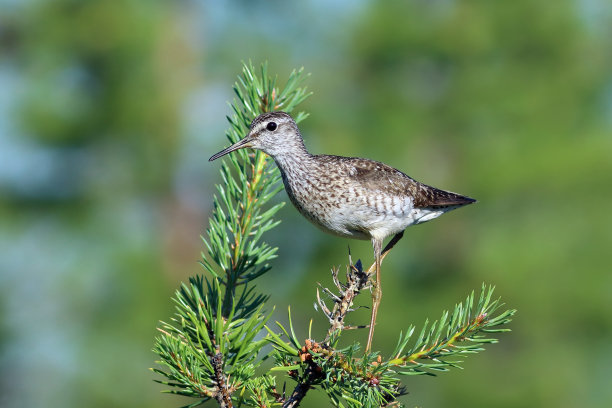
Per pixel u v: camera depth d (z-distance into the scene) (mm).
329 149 16641
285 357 4637
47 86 17297
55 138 17141
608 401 16469
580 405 16312
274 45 17531
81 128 17156
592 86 17703
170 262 17609
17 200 17438
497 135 17516
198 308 4512
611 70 17953
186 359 4336
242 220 5309
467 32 17297
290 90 5977
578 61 17797
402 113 17312
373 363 4453
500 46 17844
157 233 17859
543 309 16062
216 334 4336
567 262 16344
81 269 16391
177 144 17375
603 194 16969
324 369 4367
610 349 16781
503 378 16062
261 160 5566
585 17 17703
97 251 16641
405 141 17219
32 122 17062
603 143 16859
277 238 16266
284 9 17875
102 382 15594
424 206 7875
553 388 15820
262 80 6062
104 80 17516
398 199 7625
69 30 16938
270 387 4652
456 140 17656
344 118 17375
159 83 17484
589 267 16391
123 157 17531
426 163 17625
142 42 16875
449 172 17422
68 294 16438
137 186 17469
